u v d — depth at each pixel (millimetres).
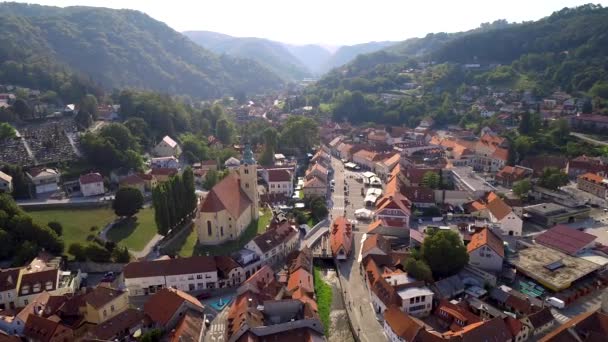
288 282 135375
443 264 136500
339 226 171000
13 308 122250
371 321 121125
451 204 196750
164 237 161750
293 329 108562
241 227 166750
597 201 198125
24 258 138375
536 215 182000
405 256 144875
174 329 110500
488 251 139875
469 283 133500
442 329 117688
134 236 164375
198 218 157375
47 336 107250
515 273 139250
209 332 115812
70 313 117188
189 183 175000
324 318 125000
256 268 146000
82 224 173125
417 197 196750
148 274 132500
